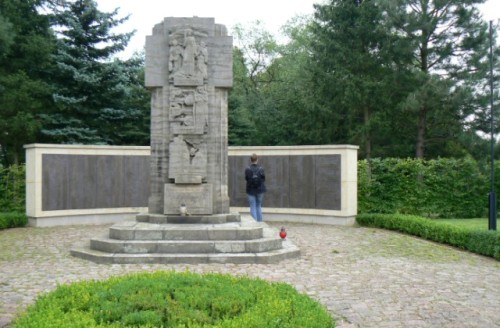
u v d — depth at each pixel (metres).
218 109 12.37
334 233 14.36
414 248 12.06
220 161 12.33
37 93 25.47
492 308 7.02
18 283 8.19
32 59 26.02
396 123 32.16
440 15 27.97
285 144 35.06
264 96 40.12
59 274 8.86
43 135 26.14
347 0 31.27
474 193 19.94
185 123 12.05
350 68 31.62
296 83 36.06
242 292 5.57
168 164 12.23
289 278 8.66
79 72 24.70
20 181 17.36
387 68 30.91
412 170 18.45
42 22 26.31
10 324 5.85
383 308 6.94
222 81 12.32
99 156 17.02
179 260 9.92
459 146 31.20
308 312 4.93
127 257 9.91
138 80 27.45
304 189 17.14
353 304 7.12
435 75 27.12
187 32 12.22
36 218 15.72
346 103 31.22
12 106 25.08
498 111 25.56
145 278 6.22
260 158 17.77
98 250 10.61
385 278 8.77
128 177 17.56
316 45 32.81
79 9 25.83
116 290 5.54
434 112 29.17
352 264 9.96
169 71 12.26
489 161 24.31
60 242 12.55
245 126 30.28
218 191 12.28
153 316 4.72
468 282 8.59
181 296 5.34
